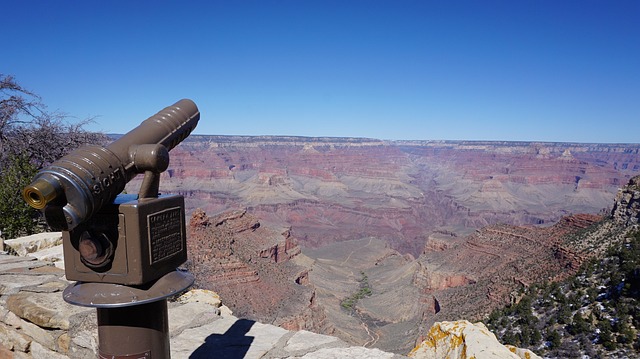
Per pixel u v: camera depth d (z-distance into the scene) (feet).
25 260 24.91
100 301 9.55
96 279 9.84
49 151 61.31
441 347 16.61
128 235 9.42
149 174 9.77
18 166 45.62
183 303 19.74
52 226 8.53
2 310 19.11
